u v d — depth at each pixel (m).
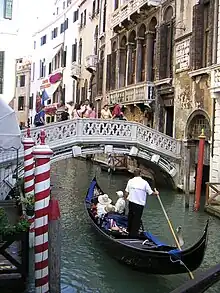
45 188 6.23
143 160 18.05
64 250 9.56
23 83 49.53
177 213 13.83
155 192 9.54
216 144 14.95
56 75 40.25
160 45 19.59
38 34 47.72
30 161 10.23
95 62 30.69
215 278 1.69
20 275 6.44
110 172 25.34
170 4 19.08
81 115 18.47
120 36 25.03
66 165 30.91
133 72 23.55
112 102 24.92
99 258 9.05
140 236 8.91
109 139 16.56
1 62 48.72
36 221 6.23
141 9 21.22
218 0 15.16
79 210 14.05
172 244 10.47
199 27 16.34
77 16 37.06
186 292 1.63
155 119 20.44
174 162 17.62
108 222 9.92
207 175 17.34
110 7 27.62
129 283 7.78
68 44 39.06
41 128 15.29
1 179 13.80
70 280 7.89
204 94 15.99
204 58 16.38
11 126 9.59
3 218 6.55
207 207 13.68
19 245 7.79
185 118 17.52
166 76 19.56
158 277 8.00
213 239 10.70
